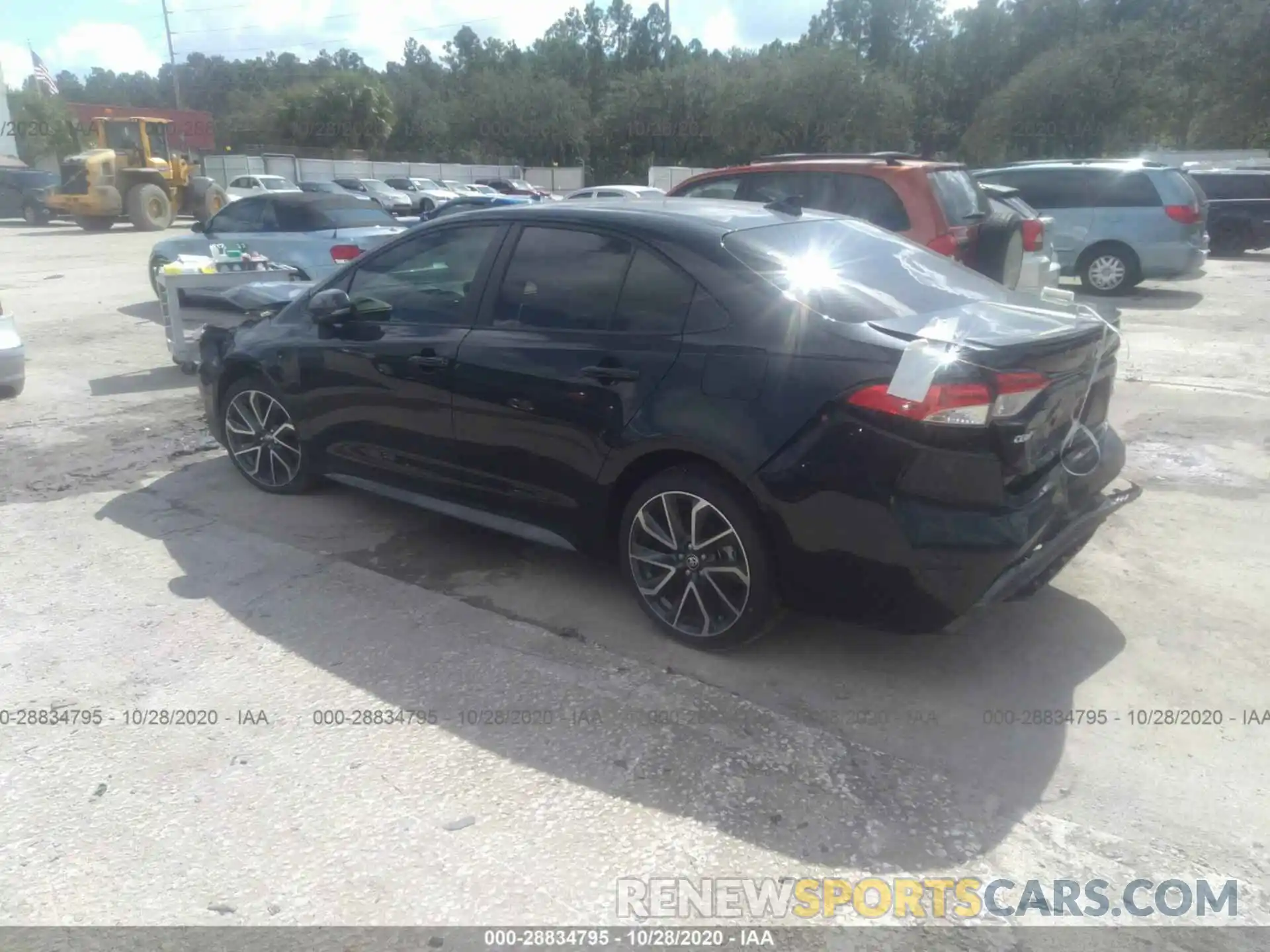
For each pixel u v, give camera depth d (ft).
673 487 11.91
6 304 40.47
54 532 16.29
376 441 15.46
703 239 12.21
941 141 178.09
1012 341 10.53
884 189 23.16
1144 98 126.41
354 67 304.30
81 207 82.99
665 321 12.07
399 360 14.58
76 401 24.66
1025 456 10.59
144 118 88.02
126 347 31.60
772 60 153.79
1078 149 132.46
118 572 14.74
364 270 15.87
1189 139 130.00
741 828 9.29
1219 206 59.16
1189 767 10.17
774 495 10.89
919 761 10.28
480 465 13.99
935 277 13.19
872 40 220.23
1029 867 8.83
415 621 13.23
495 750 10.47
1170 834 9.23
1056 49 144.46
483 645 12.64
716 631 12.10
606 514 12.77
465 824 9.35
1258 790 9.81
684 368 11.64
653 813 9.49
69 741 10.65
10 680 11.83
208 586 14.28
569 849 9.04
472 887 8.60
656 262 12.35
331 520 16.78
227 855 8.98
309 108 191.42
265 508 17.34
